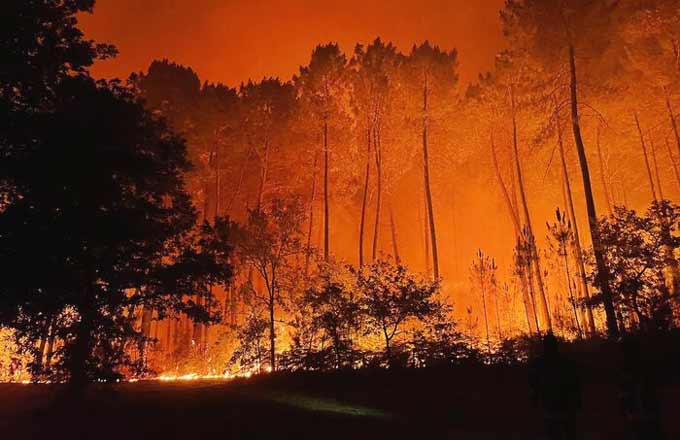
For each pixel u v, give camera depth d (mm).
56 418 11461
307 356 17328
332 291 18391
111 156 12711
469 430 9820
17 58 11922
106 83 14320
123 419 11289
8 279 11016
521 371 14445
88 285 13328
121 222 12891
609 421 9695
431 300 19656
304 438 9570
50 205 11711
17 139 11570
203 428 10477
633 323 15773
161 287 14969
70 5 13406
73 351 13352
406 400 12742
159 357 28609
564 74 29297
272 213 22969
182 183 17453
